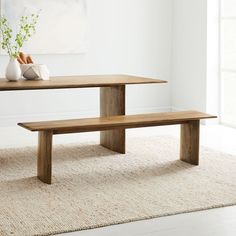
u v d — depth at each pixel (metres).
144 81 7.24
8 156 7.31
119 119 6.82
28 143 8.03
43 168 6.34
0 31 8.77
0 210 5.59
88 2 9.30
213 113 9.33
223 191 6.09
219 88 9.31
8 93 9.01
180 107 9.82
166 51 9.91
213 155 7.39
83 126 6.46
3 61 8.88
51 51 9.12
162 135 8.48
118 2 9.51
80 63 9.37
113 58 9.57
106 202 5.80
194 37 9.40
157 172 6.71
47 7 9.02
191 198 5.90
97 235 5.13
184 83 9.69
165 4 9.80
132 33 9.64
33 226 5.25
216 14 9.17
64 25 9.15
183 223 5.38
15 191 6.08
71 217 5.44
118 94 7.38
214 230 5.24
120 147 7.46
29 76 7.25
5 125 9.05
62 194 6.01
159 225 5.33
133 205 5.72
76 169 6.81
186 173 6.67
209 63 9.20
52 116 9.31
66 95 9.37
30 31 8.96
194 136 6.95
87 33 9.32
